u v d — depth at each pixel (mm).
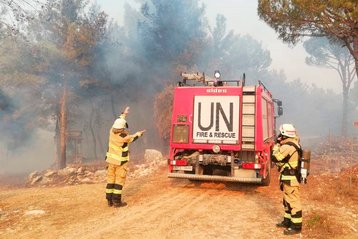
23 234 5594
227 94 9094
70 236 5449
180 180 10633
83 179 14883
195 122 9250
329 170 12234
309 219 6059
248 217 6477
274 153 5676
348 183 9266
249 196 8375
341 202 7793
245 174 8859
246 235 5477
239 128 8906
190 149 9469
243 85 9227
